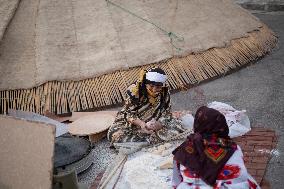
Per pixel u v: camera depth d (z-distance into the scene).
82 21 6.38
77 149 4.45
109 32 6.23
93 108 5.67
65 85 5.75
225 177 2.99
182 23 6.60
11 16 6.20
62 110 5.60
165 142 4.75
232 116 5.03
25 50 5.99
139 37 6.26
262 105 5.59
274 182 4.15
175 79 6.05
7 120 3.84
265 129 5.03
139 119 4.72
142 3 6.66
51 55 5.95
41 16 6.33
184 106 5.71
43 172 3.62
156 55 6.08
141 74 4.56
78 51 6.06
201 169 3.02
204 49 6.39
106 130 5.08
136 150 4.67
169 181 4.09
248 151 4.61
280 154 4.55
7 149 3.87
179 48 6.25
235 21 7.17
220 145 3.03
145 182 4.13
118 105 5.71
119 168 4.41
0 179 3.93
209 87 6.11
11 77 5.76
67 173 3.85
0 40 5.85
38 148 3.66
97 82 5.81
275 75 6.33
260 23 7.53
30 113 5.47
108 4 6.55
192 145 3.08
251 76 6.35
